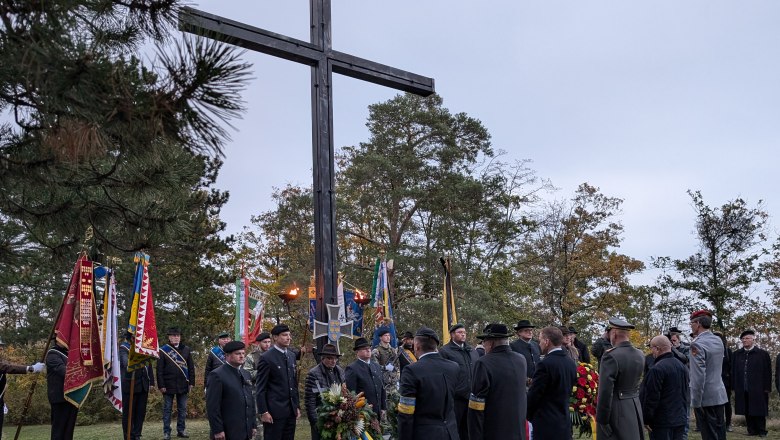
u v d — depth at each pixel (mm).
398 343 15305
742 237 22688
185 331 22375
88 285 8148
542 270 33156
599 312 33031
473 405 7082
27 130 4891
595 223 33438
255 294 13312
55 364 9055
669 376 8422
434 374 6938
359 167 29312
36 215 7129
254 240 35562
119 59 4172
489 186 30359
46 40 3977
